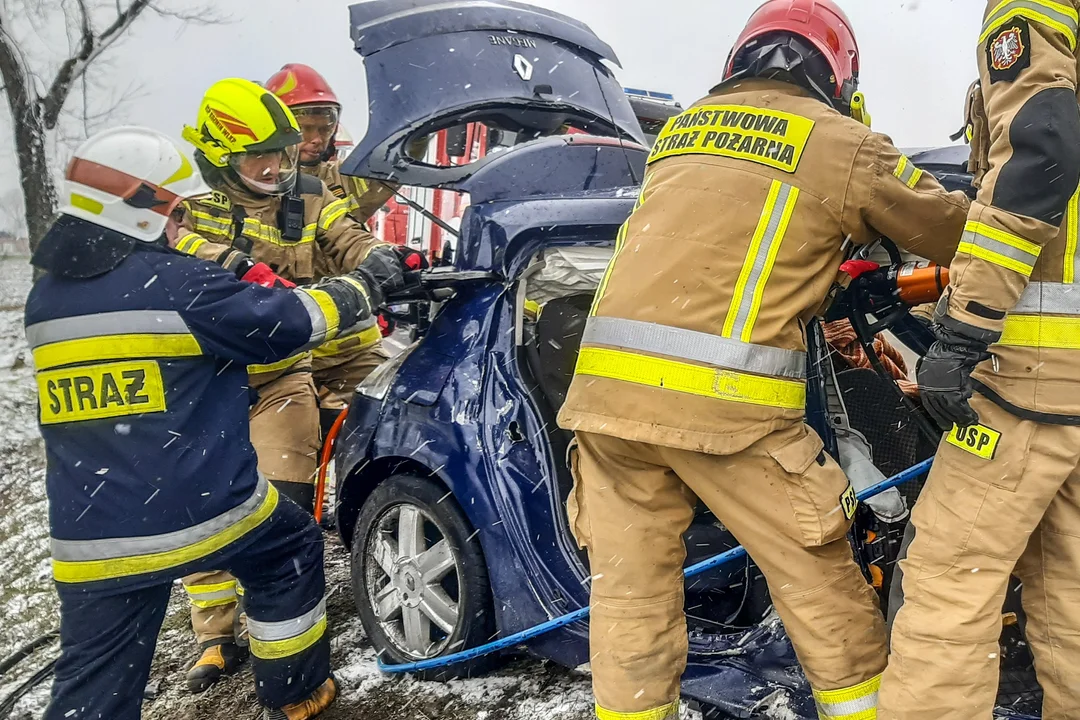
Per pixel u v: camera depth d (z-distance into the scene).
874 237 2.05
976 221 1.73
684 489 2.12
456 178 3.15
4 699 3.08
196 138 3.13
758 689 2.27
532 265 2.88
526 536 2.63
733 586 2.62
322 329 2.54
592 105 3.63
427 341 3.03
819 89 2.07
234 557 2.50
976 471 1.85
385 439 2.98
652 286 1.97
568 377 2.90
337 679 3.01
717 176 1.98
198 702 3.00
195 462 2.35
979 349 1.75
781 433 1.95
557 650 2.62
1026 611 1.99
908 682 1.84
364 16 3.28
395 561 2.97
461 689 2.83
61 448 2.31
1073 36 1.70
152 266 2.34
